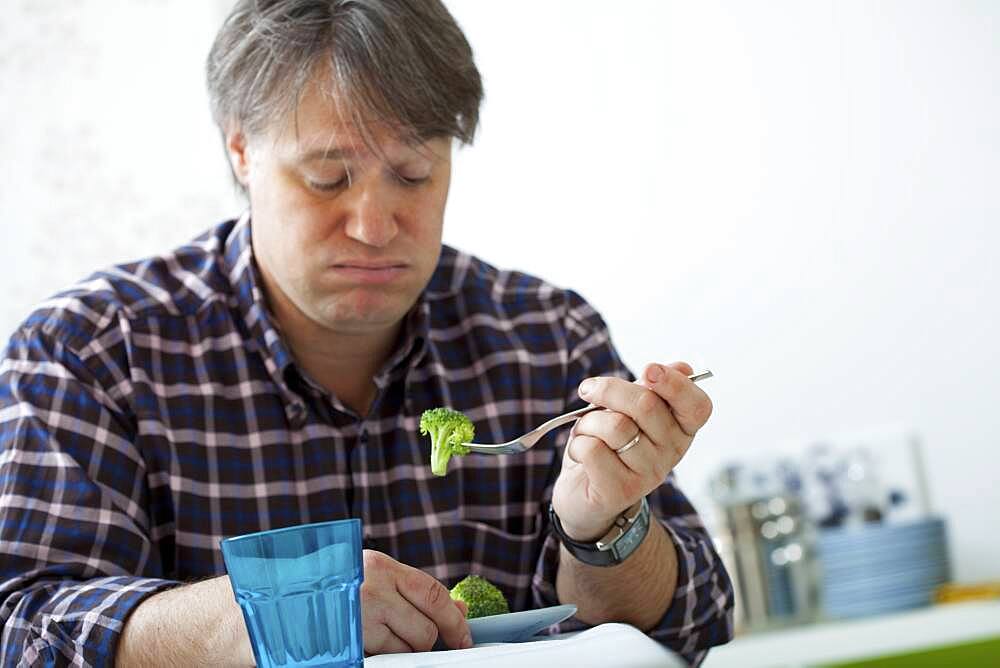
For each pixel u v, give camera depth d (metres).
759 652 2.59
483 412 1.55
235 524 1.43
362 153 1.29
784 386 3.18
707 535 1.46
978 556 3.12
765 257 3.22
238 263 1.49
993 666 2.52
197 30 3.22
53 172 3.15
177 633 1.06
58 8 3.19
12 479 1.28
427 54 1.32
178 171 3.18
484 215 3.22
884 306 3.19
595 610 1.25
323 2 1.32
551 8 3.26
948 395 3.17
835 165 3.23
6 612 1.18
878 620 2.61
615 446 1.12
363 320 1.35
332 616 0.85
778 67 3.26
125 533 1.29
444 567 1.47
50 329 1.41
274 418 1.46
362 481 1.47
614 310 3.22
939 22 3.25
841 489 3.10
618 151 3.25
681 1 3.27
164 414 1.43
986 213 3.21
